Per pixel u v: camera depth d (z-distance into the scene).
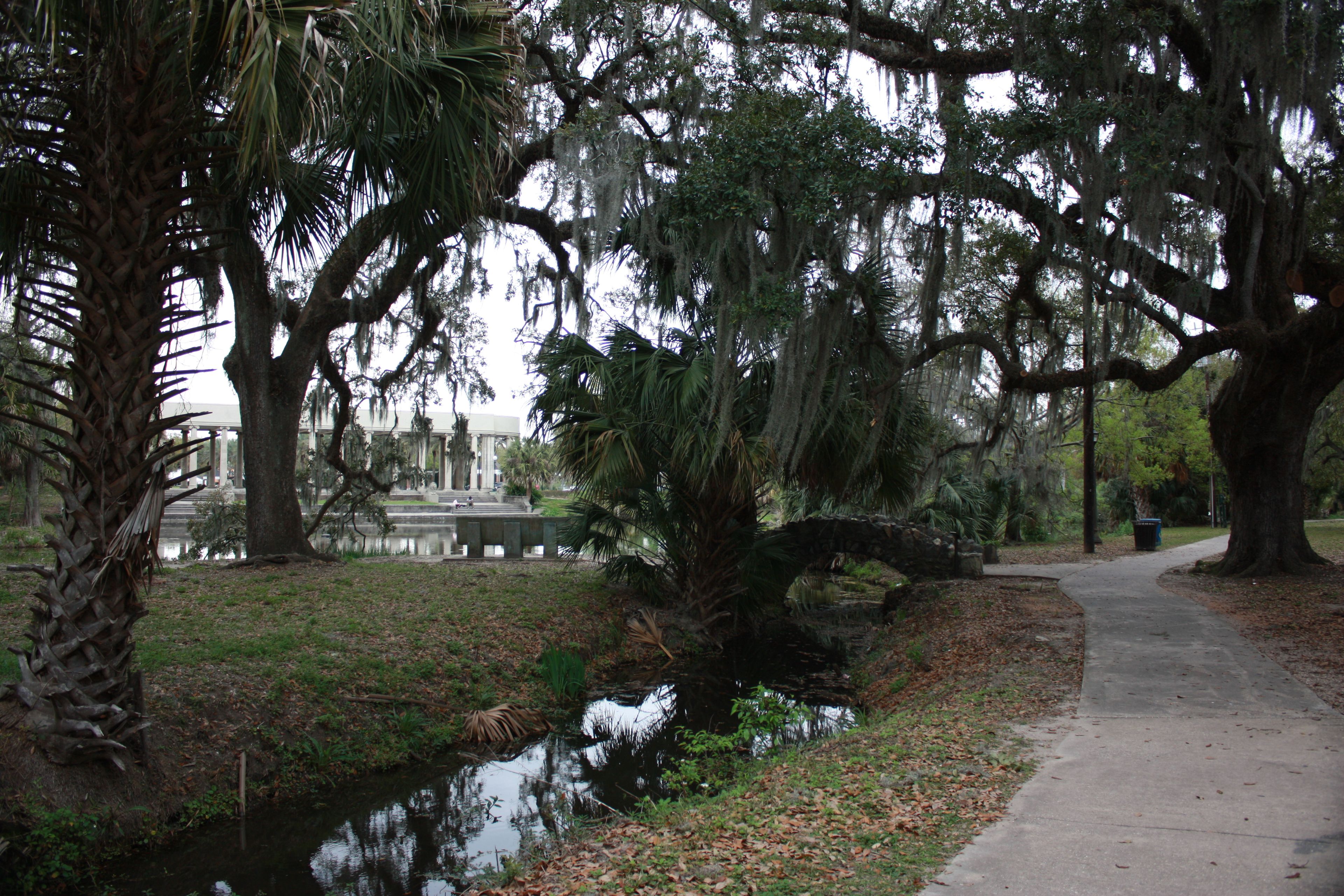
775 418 10.01
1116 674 7.18
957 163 9.69
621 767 7.29
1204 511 36.19
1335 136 10.70
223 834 5.76
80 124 4.82
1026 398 16.84
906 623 12.44
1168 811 3.92
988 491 24.11
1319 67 9.75
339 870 5.31
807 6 11.92
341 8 4.75
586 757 7.55
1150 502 35.22
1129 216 9.91
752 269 9.78
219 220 8.46
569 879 3.94
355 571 13.03
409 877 5.19
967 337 11.17
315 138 5.85
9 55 4.97
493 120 6.32
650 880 3.61
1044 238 10.53
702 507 12.41
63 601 5.21
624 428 11.24
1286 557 13.41
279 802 6.31
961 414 20.06
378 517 19.98
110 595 5.30
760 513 16.03
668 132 12.84
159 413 5.28
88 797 5.29
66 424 14.53
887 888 3.24
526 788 6.76
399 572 13.34
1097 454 29.47
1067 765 4.74
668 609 12.90
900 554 15.30
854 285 10.29
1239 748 4.93
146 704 6.28
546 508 50.97
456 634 9.76
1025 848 3.55
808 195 9.48
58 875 4.91
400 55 5.23
